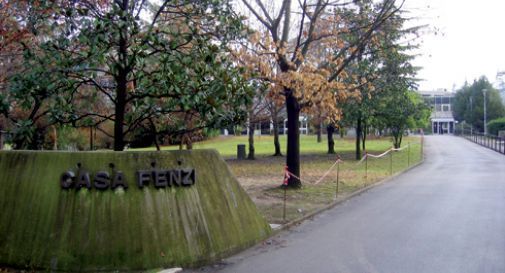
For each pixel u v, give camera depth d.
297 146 16.42
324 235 9.75
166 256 7.21
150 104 9.08
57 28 9.03
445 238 9.27
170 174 7.61
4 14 10.79
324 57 20.27
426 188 17.11
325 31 17.36
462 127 82.00
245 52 14.94
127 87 10.43
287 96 15.81
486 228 10.16
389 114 33.31
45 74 8.36
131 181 7.34
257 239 9.01
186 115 10.65
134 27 8.26
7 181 7.57
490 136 48.53
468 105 92.62
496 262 7.58
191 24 10.20
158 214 7.37
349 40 20.31
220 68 8.88
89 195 7.18
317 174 21.78
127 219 7.16
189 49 9.05
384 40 20.33
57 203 7.18
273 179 19.75
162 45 8.55
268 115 33.16
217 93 8.46
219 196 8.40
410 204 13.52
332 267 7.42
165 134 10.03
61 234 7.04
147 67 10.58
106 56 8.42
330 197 14.63
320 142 57.62
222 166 8.88
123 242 7.05
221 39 10.81
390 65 28.06
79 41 8.50
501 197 14.60
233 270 7.30
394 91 29.72
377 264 7.55
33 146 10.34
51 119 9.41
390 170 23.16
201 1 9.20
